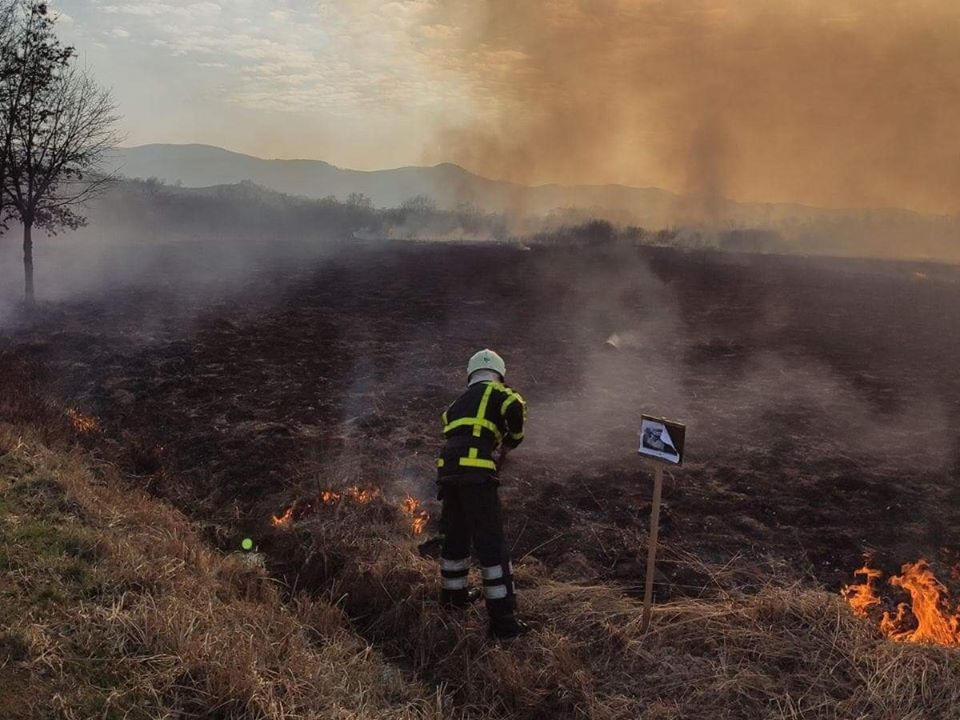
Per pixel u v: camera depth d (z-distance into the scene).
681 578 5.37
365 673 4.05
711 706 3.72
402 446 8.16
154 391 10.15
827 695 3.74
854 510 6.57
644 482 7.18
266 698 3.45
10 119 14.88
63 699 3.16
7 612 3.71
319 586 5.36
